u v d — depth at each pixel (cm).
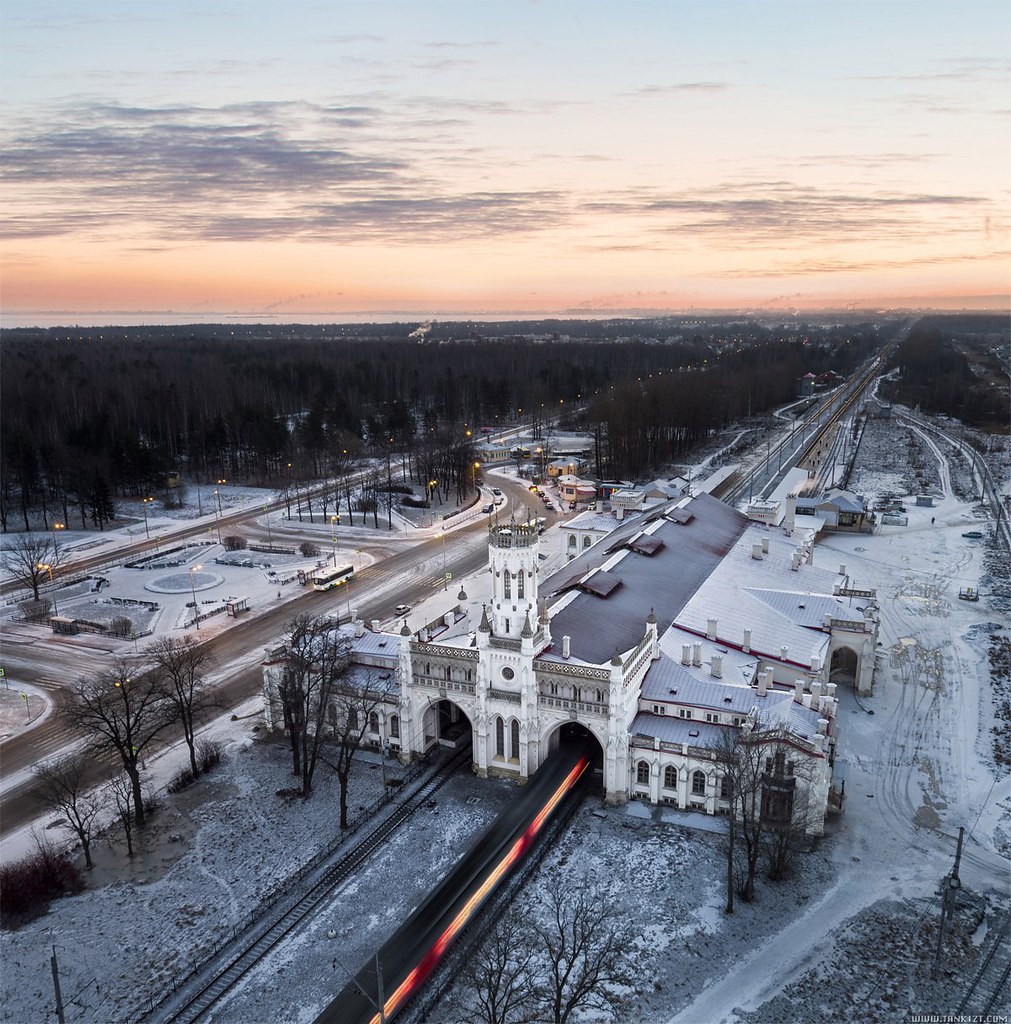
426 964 6144
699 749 7969
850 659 10838
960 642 12194
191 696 9306
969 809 8125
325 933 6662
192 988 6144
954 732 9575
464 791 8606
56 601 14938
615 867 7344
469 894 6788
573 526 15512
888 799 8288
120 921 6850
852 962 6219
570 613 9506
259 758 9375
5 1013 5941
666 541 12338
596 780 8756
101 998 6066
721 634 10069
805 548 13288
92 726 8425
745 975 6128
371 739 9562
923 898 6888
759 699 8381
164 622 13762
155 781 8912
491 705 8694
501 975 5756
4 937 6688
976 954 6278
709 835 7788
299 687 8881
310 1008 5931
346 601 14650
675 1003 5888
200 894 7156
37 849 7781
